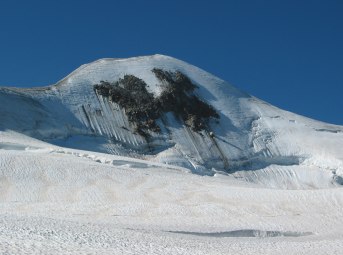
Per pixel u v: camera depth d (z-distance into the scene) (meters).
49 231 23.84
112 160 67.50
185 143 104.88
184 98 116.56
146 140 102.94
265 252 26.61
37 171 55.97
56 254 19.05
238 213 45.72
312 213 47.09
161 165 72.12
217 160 102.62
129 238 25.80
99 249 21.19
